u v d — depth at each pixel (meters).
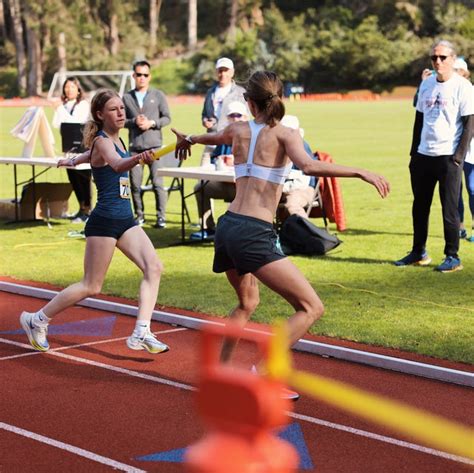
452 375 8.62
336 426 7.35
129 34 115.38
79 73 80.62
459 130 13.56
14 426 7.35
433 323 10.75
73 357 9.45
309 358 9.43
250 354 9.48
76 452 6.77
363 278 13.58
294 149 7.36
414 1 111.88
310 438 7.07
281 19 111.12
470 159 16.48
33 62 107.44
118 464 6.53
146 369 9.02
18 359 9.38
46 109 72.81
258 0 118.38
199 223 19.17
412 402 7.99
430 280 13.38
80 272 14.22
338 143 40.25
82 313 11.54
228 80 17.23
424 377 8.79
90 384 8.52
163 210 18.80
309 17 116.31
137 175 18.77
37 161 18.88
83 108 18.61
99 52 110.31
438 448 6.87
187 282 13.31
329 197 17.00
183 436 7.12
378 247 16.25
